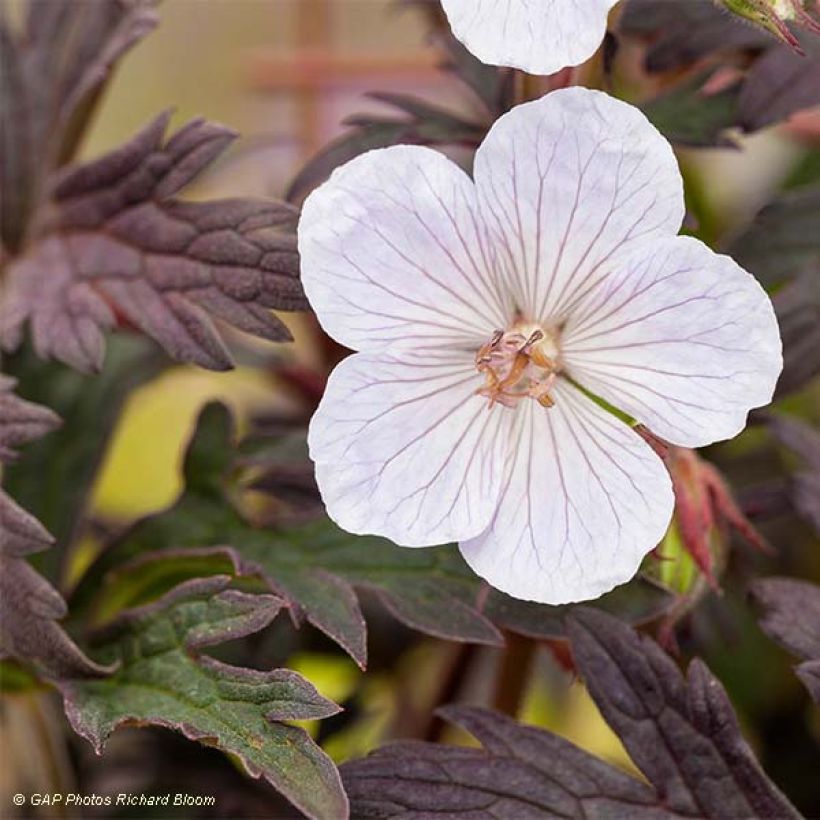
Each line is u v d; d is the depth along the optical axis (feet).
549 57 0.75
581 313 0.77
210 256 0.83
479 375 0.78
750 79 0.86
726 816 0.79
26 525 0.82
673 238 0.75
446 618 0.81
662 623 0.83
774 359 0.75
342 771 0.78
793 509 0.93
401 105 0.88
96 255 0.87
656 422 0.77
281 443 0.89
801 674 0.80
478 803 0.78
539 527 0.77
